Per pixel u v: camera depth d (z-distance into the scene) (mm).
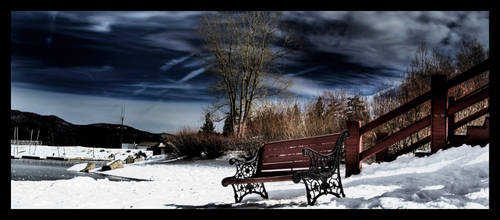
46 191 7930
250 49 33312
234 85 33281
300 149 6203
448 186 5469
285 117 19672
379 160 9023
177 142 26656
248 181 5742
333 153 5562
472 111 11023
